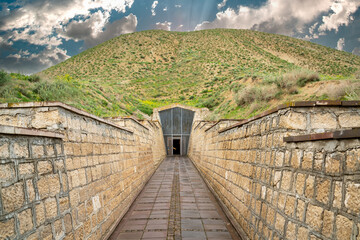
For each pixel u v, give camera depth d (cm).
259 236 346
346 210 173
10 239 181
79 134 343
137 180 766
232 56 6100
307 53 6309
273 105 1766
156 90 4581
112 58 6519
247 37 7862
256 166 387
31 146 222
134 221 505
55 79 1520
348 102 284
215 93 3772
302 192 238
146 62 6400
